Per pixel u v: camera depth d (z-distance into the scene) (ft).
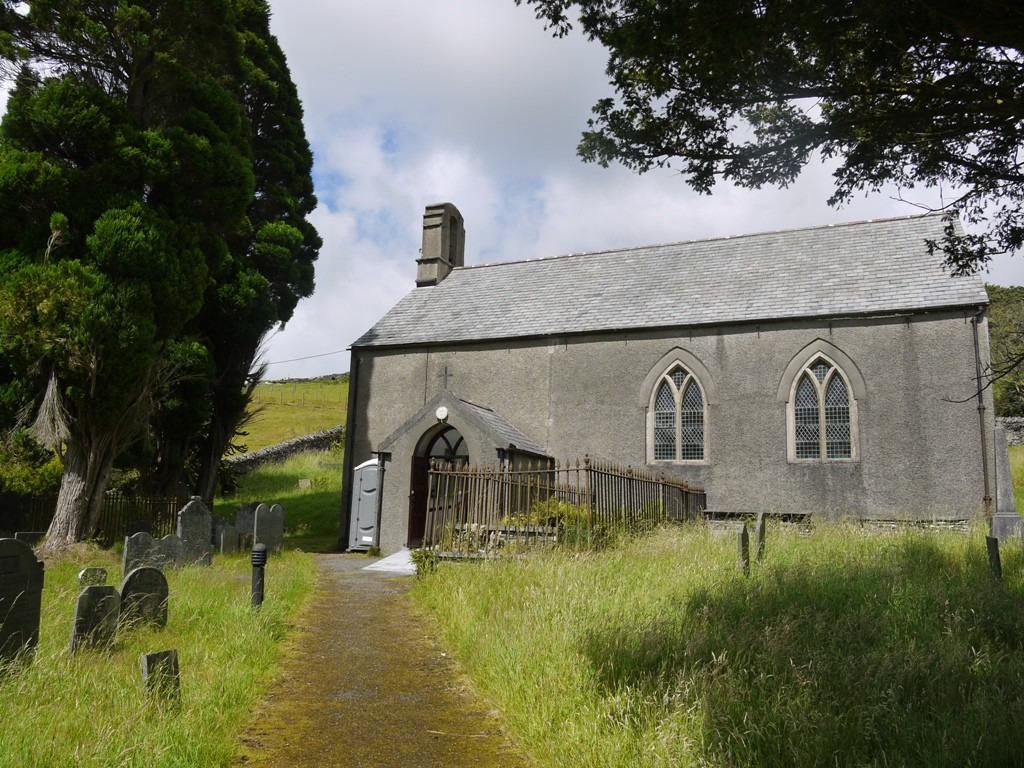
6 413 58.70
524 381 74.13
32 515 64.90
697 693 17.70
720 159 25.50
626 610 26.23
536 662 21.47
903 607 26.30
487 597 30.48
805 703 17.19
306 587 40.14
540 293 82.07
